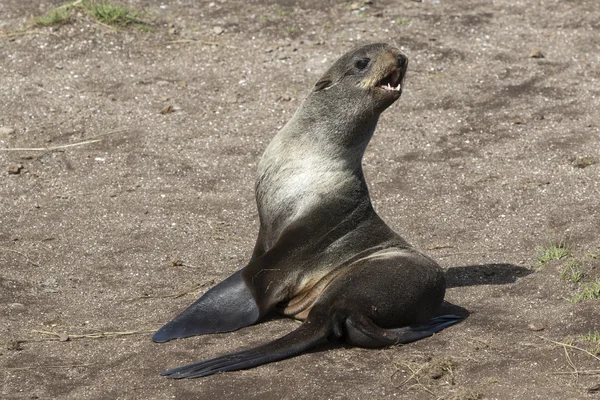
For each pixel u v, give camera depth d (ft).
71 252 108.58
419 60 155.22
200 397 75.46
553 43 160.76
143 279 102.37
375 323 84.69
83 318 92.58
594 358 78.95
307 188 92.48
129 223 115.44
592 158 129.08
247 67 152.66
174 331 86.53
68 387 78.64
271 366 79.82
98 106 142.20
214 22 164.45
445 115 141.90
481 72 152.66
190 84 148.36
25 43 154.51
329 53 155.63
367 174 127.75
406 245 93.09
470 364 79.61
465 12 169.68
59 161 129.39
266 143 134.62
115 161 129.80
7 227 113.91
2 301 95.20
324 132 93.71
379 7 170.91
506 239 110.52
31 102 141.90
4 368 82.02
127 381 78.84
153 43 157.58
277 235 93.76
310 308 87.40
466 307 92.43
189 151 132.46
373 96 92.07
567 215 114.83
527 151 132.05
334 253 90.68
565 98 145.69
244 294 89.20
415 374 77.77
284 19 165.58
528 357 80.07
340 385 76.59
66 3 165.27
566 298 92.48
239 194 123.03
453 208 119.03
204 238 112.47
